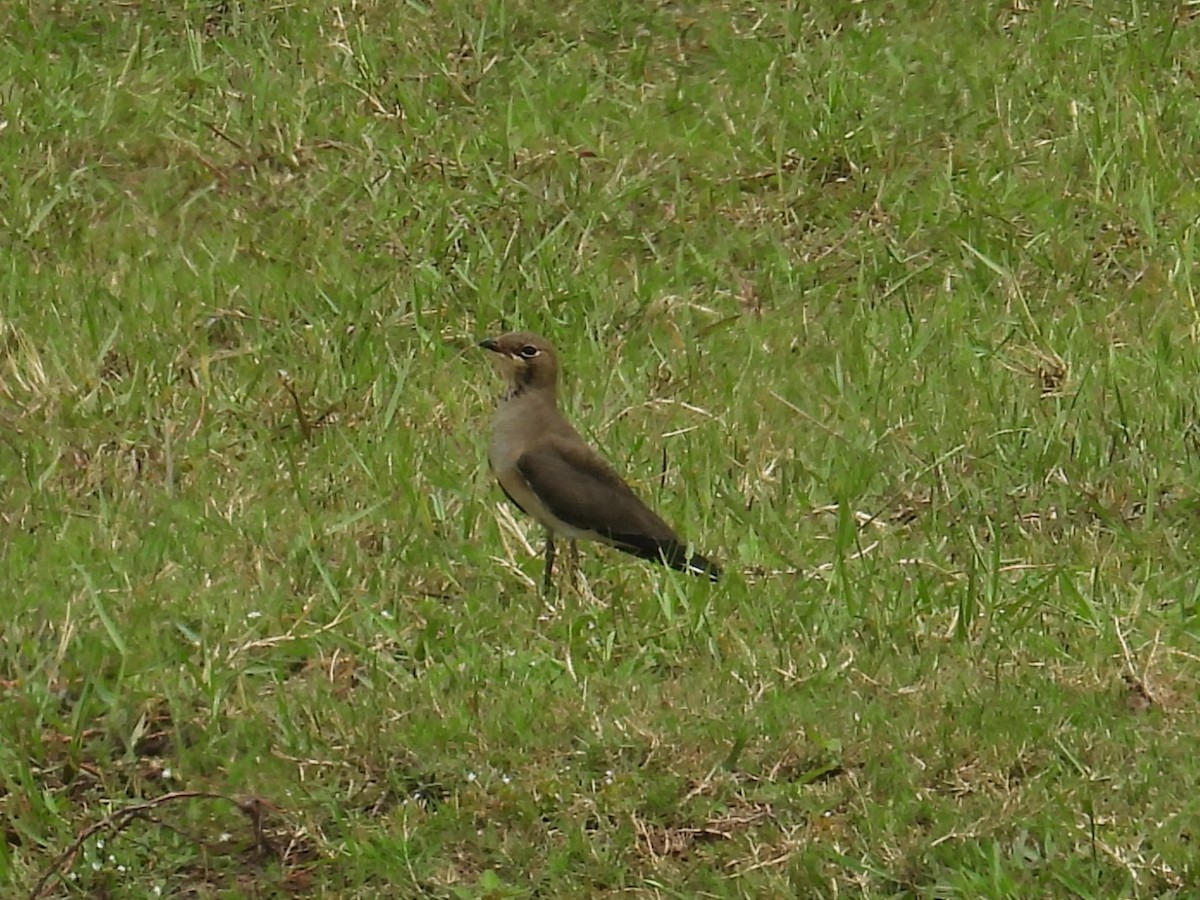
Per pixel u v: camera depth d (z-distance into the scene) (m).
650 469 13.35
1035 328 14.88
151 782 10.77
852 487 13.16
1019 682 11.24
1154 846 10.04
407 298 15.38
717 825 10.37
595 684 11.22
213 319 15.05
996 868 9.87
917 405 14.13
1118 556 12.52
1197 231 16.06
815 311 15.44
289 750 10.84
